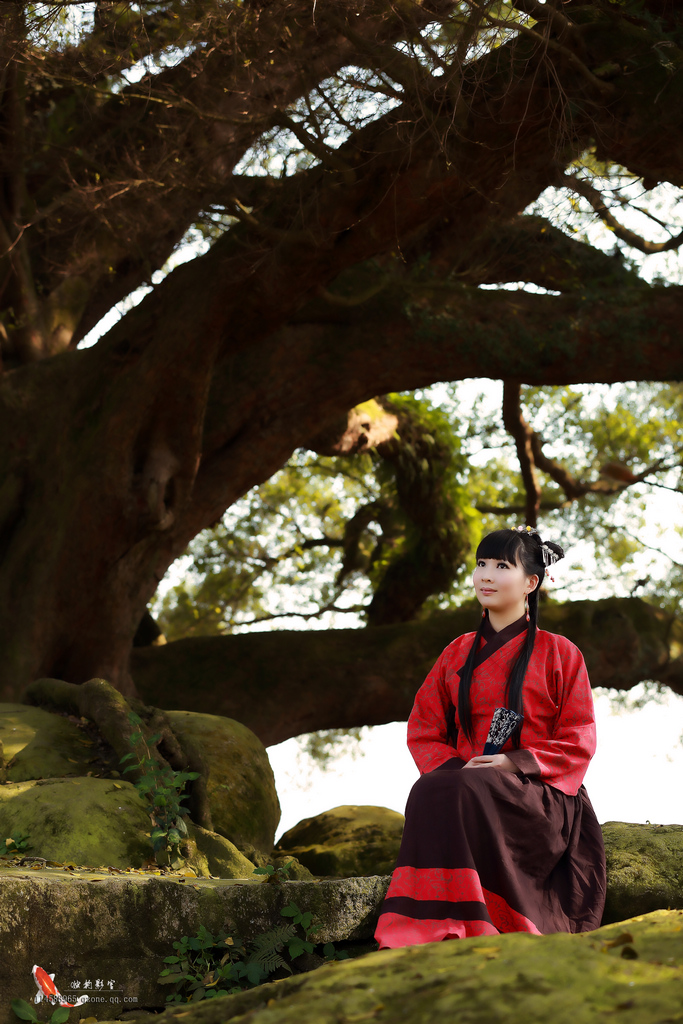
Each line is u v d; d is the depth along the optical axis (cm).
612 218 867
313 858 727
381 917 286
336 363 901
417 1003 175
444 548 1391
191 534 934
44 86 844
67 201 877
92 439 858
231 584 1730
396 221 701
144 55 646
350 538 1670
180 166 762
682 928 208
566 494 1510
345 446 1210
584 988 169
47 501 897
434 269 944
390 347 892
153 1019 219
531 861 308
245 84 652
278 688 1098
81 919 321
